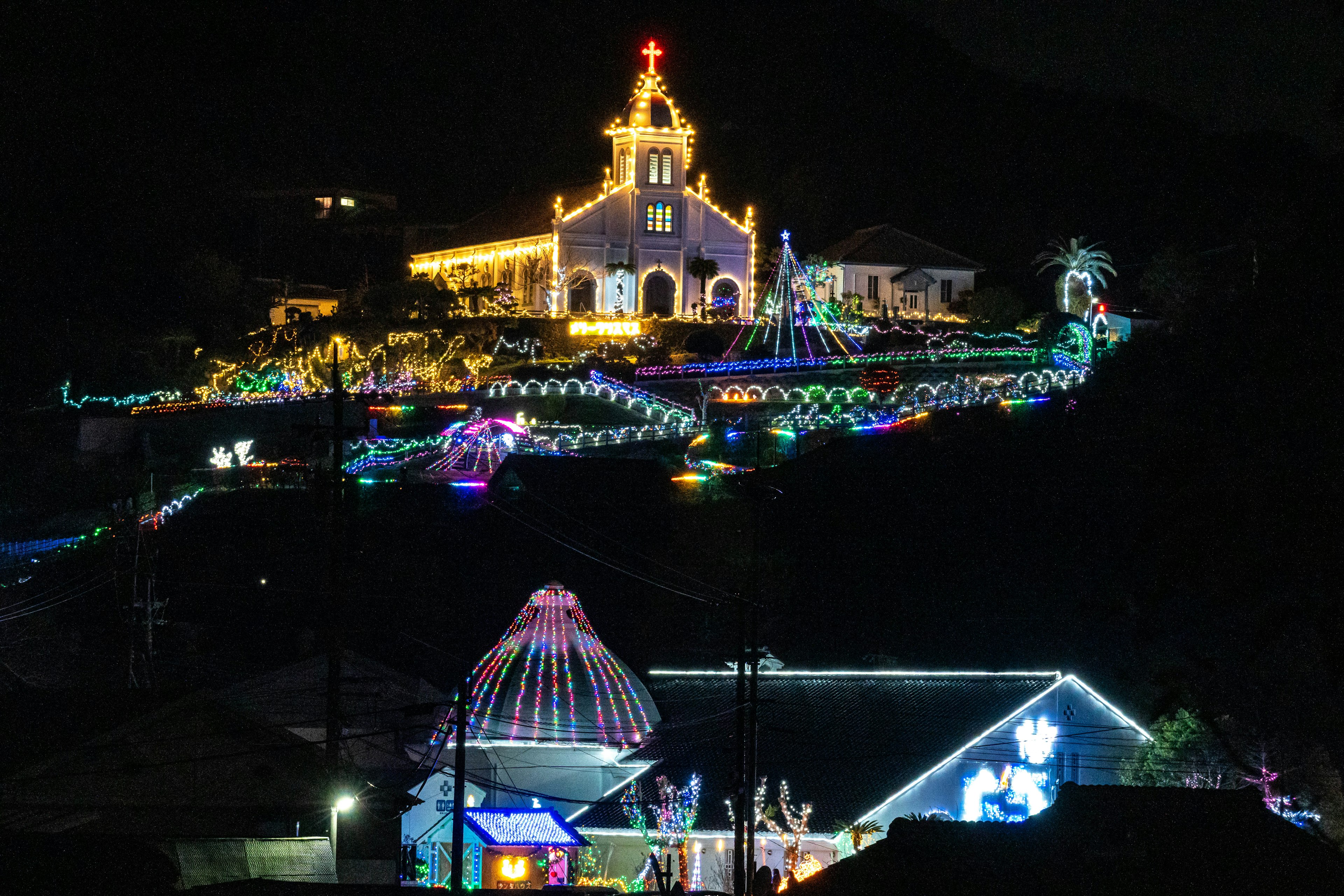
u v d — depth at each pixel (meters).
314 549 57.47
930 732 36.59
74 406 85.62
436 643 51.81
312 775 29.69
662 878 27.14
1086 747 36.59
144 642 47.00
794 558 56.03
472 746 39.88
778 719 39.31
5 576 55.69
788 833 33.84
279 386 91.31
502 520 59.59
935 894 17.69
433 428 77.81
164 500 65.12
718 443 69.31
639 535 58.38
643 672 47.16
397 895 23.20
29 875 20.72
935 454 59.94
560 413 79.38
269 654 49.91
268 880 24.14
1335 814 26.97
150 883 21.27
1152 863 17.17
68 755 29.28
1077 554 47.66
